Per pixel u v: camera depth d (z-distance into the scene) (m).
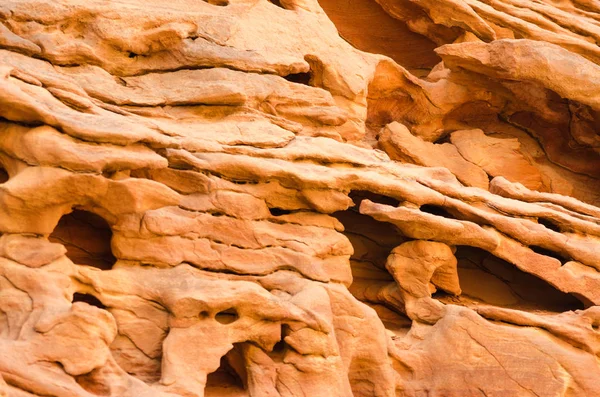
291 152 11.04
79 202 9.08
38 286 8.45
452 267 11.85
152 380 8.80
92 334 8.12
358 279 12.36
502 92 15.22
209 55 11.76
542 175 15.55
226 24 12.34
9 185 8.59
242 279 9.91
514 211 12.32
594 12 17.56
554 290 12.84
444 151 14.84
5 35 10.16
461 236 11.64
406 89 15.02
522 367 10.94
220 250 9.90
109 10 11.23
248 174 10.35
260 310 9.27
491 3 16.03
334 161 11.41
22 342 7.87
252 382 9.31
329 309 9.95
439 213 12.37
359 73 13.69
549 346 11.09
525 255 12.04
